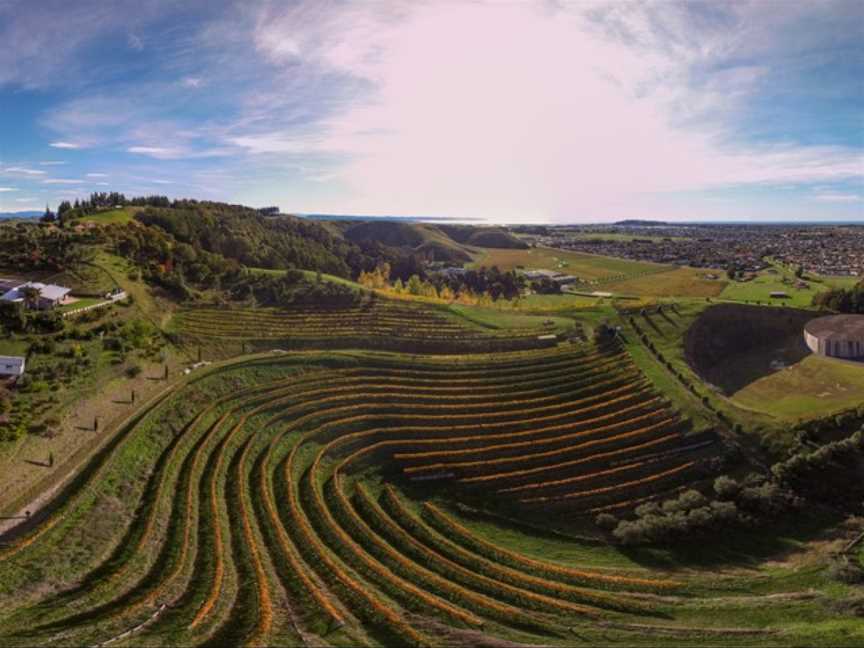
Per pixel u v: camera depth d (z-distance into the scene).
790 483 73.75
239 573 48.16
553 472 76.94
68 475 57.34
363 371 96.75
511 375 99.81
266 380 89.44
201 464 66.69
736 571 60.09
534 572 58.78
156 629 39.00
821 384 98.75
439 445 80.94
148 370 84.12
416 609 47.56
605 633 46.94
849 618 49.84
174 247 133.12
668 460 79.31
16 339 78.50
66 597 42.28
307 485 68.12
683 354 110.06
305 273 138.88
